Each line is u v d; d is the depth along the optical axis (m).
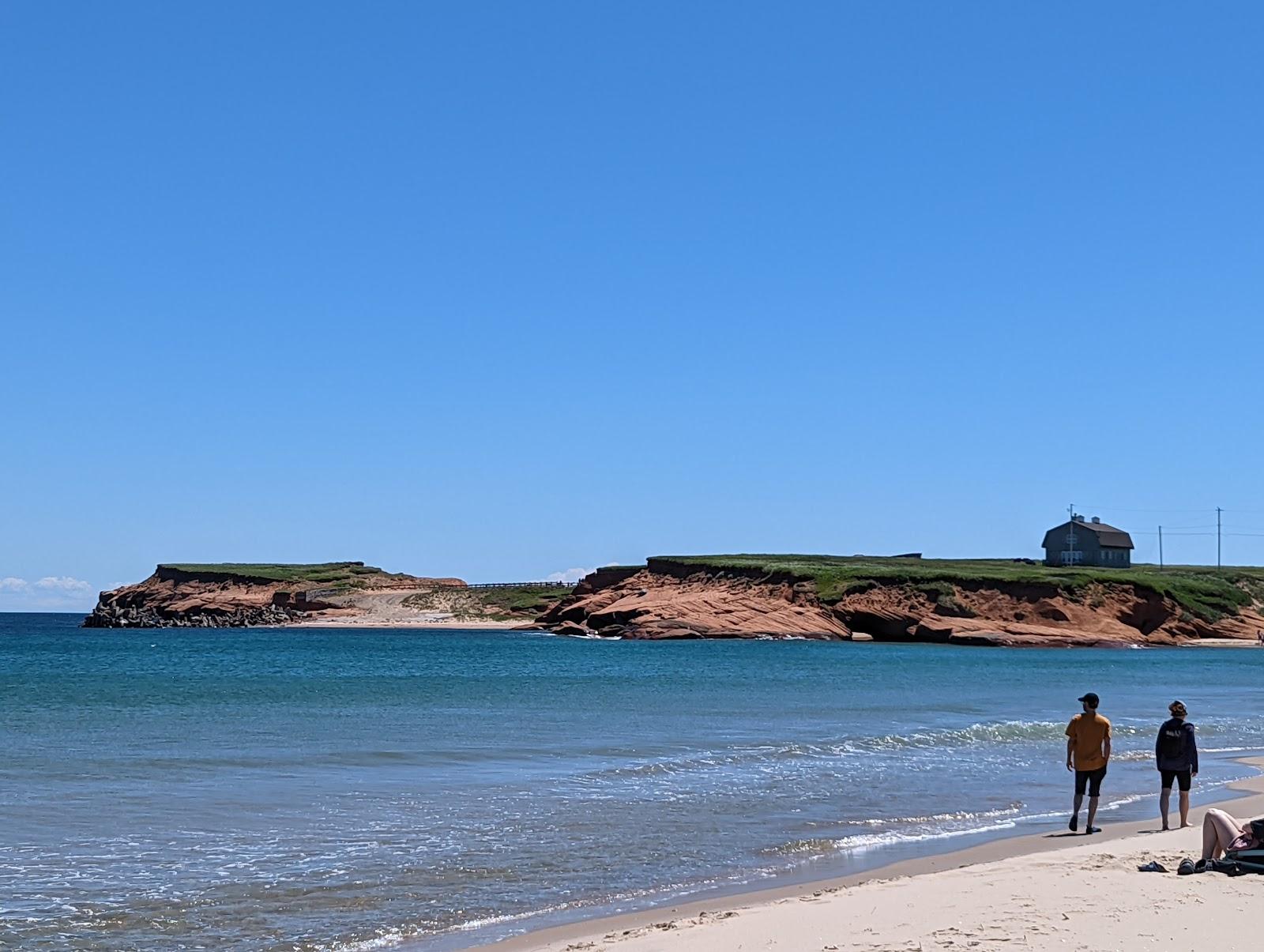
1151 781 24.53
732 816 19.12
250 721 33.75
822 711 39.09
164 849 15.86
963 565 155.38
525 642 117.94
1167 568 179.50
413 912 12.95
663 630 121.19
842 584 125.75
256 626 179.12
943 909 11.72
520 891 13.90
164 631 168.88
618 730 31.94
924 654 94.12
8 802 19.22
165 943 11.74
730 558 147.38
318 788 21.06
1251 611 137.00
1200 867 13.77
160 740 28.30
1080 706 43.94
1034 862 14.57
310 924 12.41
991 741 31.00
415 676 59.00
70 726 31.72
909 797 21.59
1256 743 32.66
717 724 33.91
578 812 19.19
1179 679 64.38
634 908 13.12
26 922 12.35
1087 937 10.48
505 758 25.69
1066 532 159.75
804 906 12.15
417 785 21.70
